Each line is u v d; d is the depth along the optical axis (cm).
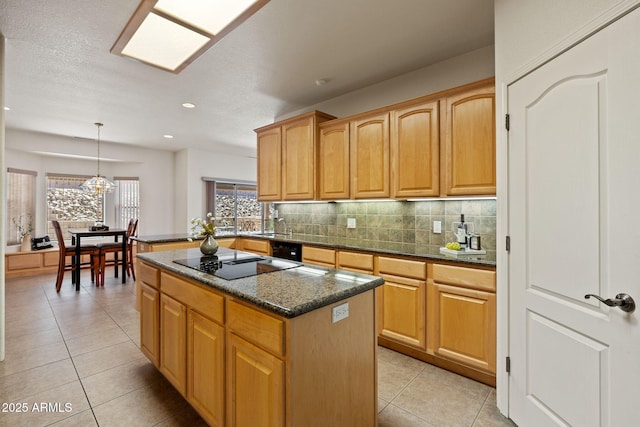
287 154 369
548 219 140
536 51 147
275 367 110
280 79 315
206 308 147
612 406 111
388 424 165
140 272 222
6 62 272
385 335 248
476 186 225
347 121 314
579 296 125
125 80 314
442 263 217
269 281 145
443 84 277
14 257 510
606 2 113
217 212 723
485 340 196
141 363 229
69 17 208
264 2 170
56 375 212
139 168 671
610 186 112
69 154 570
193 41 206
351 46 252
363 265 264
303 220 398
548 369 141
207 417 146
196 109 406
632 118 104
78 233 442
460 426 164
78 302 377
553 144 137
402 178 269
